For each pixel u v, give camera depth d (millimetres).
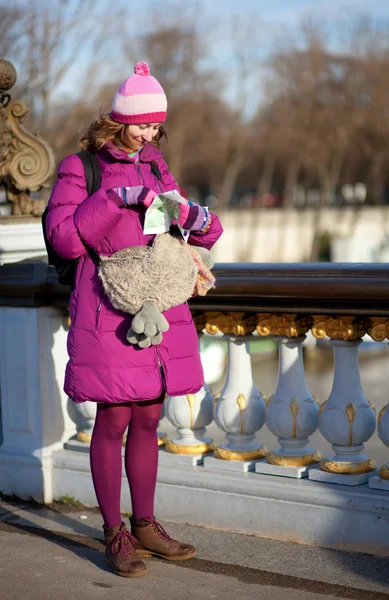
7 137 5391
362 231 51344
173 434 8344
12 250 5195
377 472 4273
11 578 3930
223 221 47219
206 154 49406
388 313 3965
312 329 4328
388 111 47562
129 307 3588
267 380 21297
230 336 4547
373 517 4020
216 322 4574
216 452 4617
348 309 4059
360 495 4082
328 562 3986
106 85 25672
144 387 3676
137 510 4074
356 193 50750
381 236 48562
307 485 4258
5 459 5145
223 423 4574
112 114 3734
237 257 47312
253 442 4668
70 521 4711
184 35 43062
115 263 3619
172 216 3637
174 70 44062
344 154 49781
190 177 62781
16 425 5117
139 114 3658
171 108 44625
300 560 4027
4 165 5426
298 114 48469
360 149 48812
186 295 3682
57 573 3980
